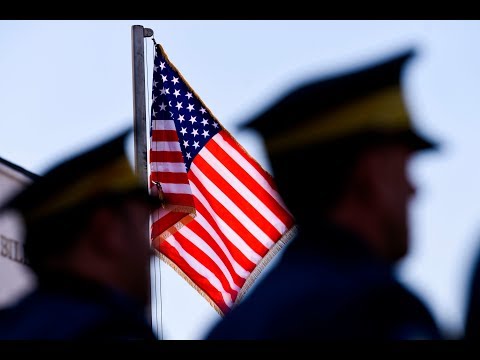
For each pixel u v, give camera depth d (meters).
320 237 7.07
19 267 9.06
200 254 26.27
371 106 7.11
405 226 7.05
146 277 9.20
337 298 6.84
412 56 7.35
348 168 7.07
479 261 7.32
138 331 8.84
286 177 7.15
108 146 9.30
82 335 8.65
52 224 8.99
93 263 9.02
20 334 8.70
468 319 7.14
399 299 6.86
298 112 7.18
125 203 9.16
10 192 9.12
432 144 7.15
